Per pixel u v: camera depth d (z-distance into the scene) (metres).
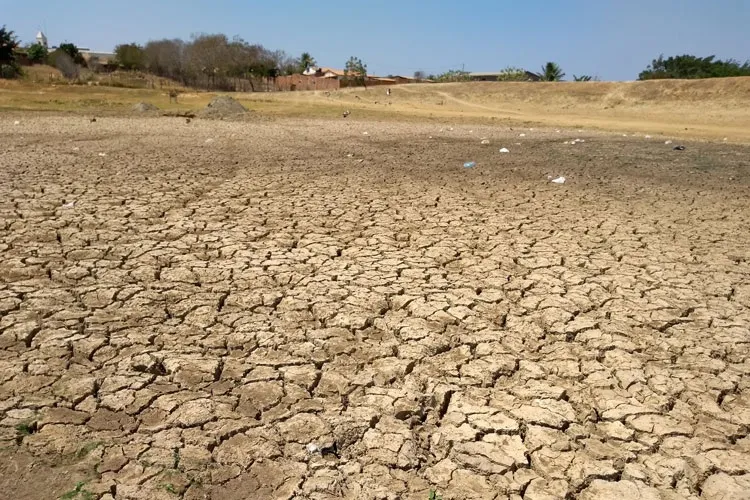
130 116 23.31
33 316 3.94
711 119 29.14
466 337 3.86
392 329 3.97
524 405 3.09
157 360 3.42
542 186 9.44
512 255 5.61
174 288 4.57
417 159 12.57
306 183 9.12
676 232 6.57
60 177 8.80
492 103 42.31
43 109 24.17
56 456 2.57
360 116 27.48
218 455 2.63
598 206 7.93
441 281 4.86
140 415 2.90
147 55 67.62
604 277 5.04
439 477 2.55
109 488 2.38
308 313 4.19
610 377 3.39
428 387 3.27
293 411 2.99
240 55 67.06
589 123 26.70
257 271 4.99
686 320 4.18
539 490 2.48
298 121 23.91
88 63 72.56
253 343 3.71
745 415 3.03
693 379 3.37
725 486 2.51
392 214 7.18
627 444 2.79
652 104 35.03
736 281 4.99
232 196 7.96
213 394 3.11
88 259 5.14
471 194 8.61
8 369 3.25
